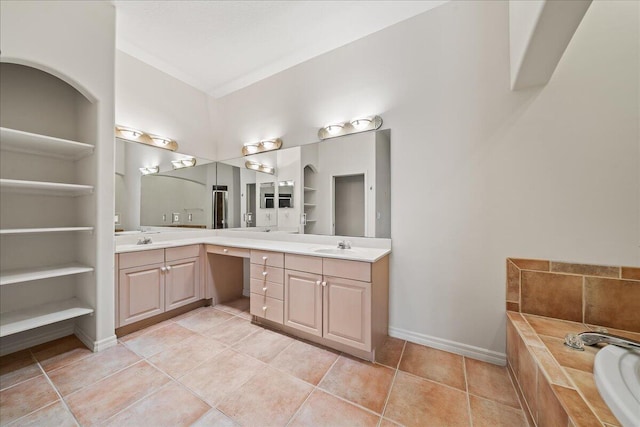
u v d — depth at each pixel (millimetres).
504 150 1723
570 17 1072
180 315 2557
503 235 1738
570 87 1535
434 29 1949
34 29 1579
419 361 1790
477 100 1801
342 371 1675
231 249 2502
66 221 2096
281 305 2141
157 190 2797
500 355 1752
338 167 2402
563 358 1178
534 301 1657
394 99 2117
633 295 1432
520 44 1393
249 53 2645
